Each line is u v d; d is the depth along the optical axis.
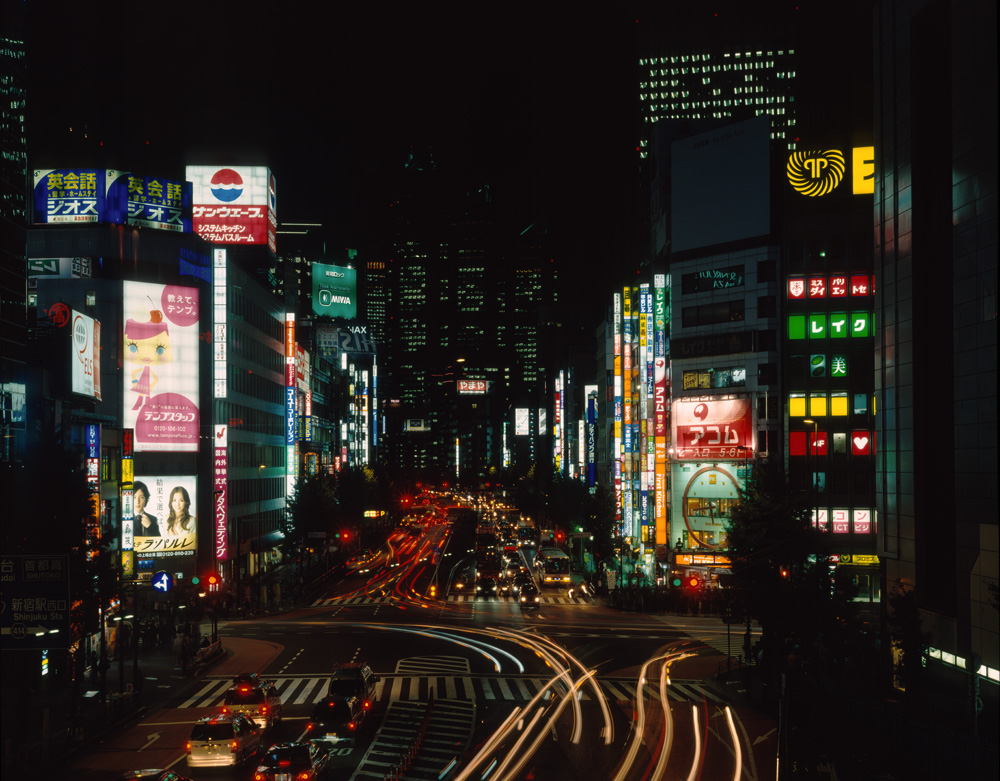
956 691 38.44
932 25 41.81
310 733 30.33
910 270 43.09
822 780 26.66
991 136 35.81
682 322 86.56
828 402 79.12
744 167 83.12
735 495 82.38
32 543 38.41
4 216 46.22
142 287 81.75
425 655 51.34
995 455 35.53
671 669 47.28
